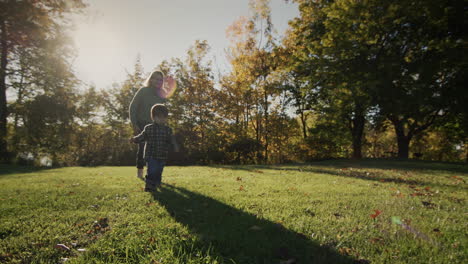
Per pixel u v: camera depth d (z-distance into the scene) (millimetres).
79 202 3293
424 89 13641
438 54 14109
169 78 19406
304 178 6195
